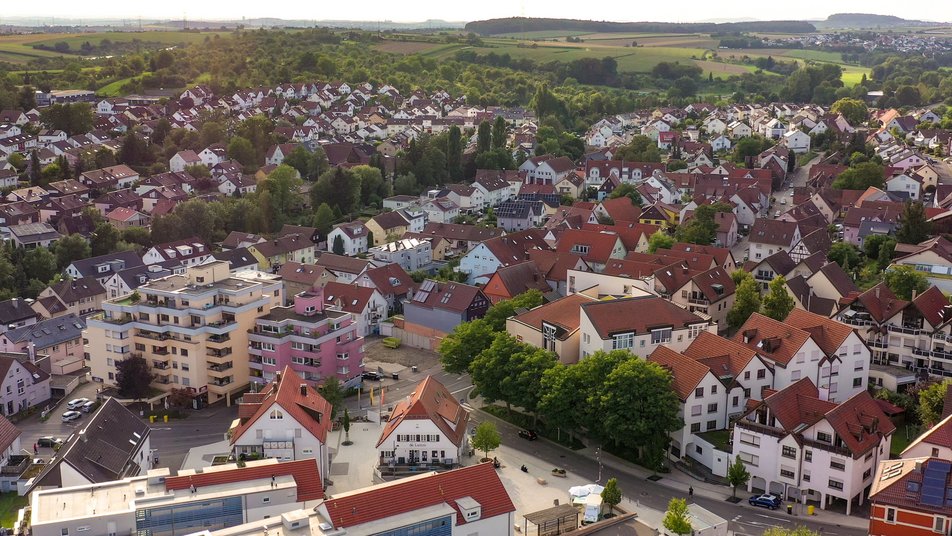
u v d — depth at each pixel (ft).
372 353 639.35
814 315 522.06
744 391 477.36
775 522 399.65
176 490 371.15
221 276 584.81
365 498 345.10
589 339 523.70
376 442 495.00
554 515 384.06
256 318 565.12
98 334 565.94
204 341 550.36
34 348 606.96
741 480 418.31
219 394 555.28
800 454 413.18
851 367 509.35
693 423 464.24
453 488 359.25
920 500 337.11
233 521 367.66
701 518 383.45
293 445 442.09
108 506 364.58
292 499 373.81
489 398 518.37
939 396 455.63
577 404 467.93
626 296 605.31
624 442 453.58
